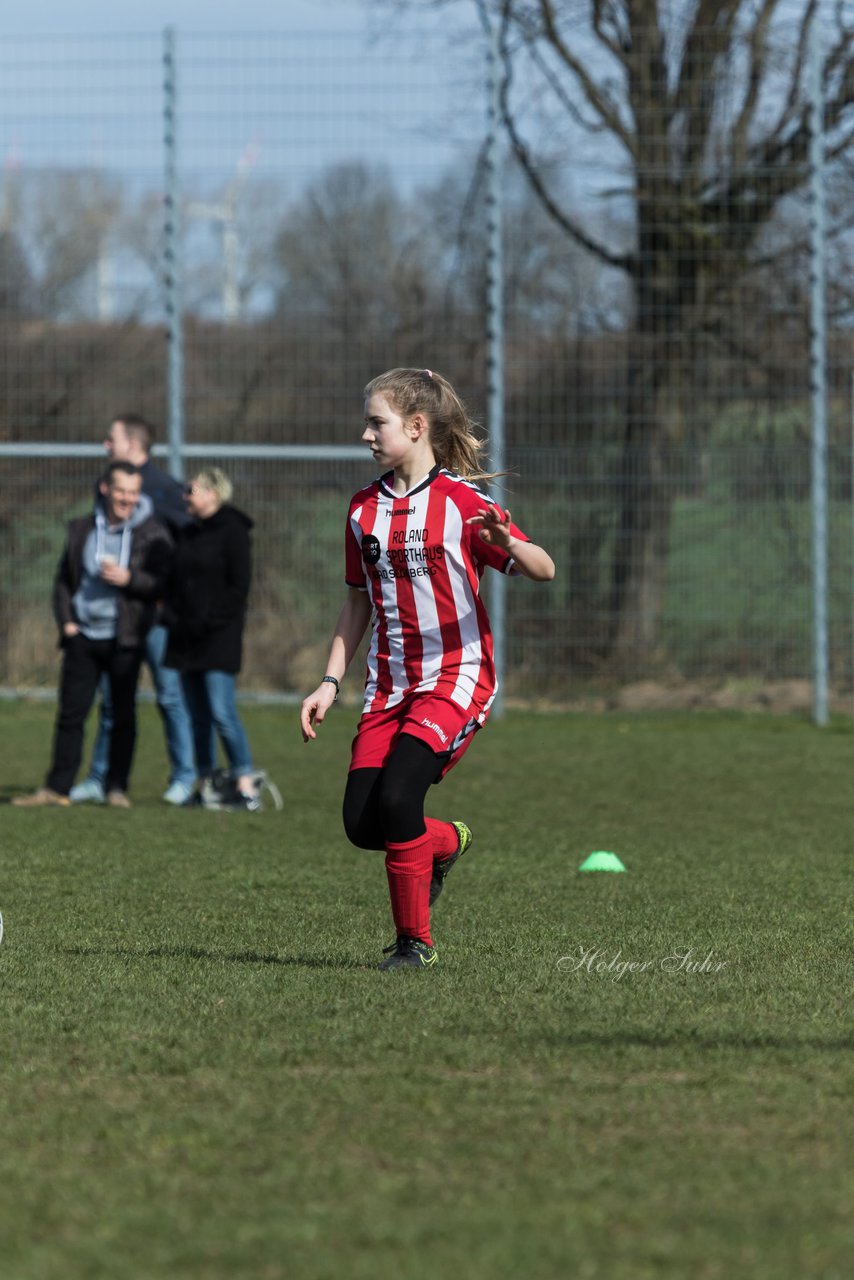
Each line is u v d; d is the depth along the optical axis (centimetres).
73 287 5109
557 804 3391
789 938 1958
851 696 4766
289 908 2188
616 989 1650
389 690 1797
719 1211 1013
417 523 1747
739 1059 1373
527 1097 1259
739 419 4694
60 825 3044
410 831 1742
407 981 1686
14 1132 1176
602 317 4741
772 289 4678
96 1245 959
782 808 3338
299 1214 1008
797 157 4734
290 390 4928
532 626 4819
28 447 4966
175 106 4822
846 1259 940
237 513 3353
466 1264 928
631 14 4838
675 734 4553
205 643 3334
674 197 4712
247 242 4906
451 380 4894
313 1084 1298
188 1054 1389
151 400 5128
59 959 1811
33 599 5016
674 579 4744
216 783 3350
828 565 4703
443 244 4881
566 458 4759
